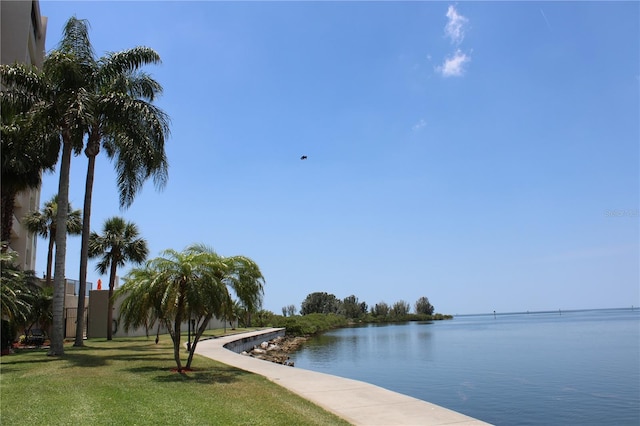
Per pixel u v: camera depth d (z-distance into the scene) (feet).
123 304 52.80
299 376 53.31
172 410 32.55
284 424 29.27
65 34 75.66
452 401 72.18
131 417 30.32
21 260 154.61
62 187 74.54
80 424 28.37
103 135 83.56
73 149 80.43
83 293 93.71
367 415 33.35
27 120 71.10
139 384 44.24
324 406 36.45
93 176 92.58
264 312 290.76
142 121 75.56
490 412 65.00
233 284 54.60
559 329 301.22
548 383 87.86
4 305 79.71
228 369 58.59
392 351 161.68
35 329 124.88
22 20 145.48
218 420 29.89
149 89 81.61
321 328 341.21
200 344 109.50
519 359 127.85
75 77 73.00
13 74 71.67
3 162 91.97
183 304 50.75
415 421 31.53
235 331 205.05
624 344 167.32
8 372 53.72
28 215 138.41
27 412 31.68
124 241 136.36
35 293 107.14
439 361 126.93
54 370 55.01
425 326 425.28
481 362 122.72
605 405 68.69
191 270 51.13
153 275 51.19
